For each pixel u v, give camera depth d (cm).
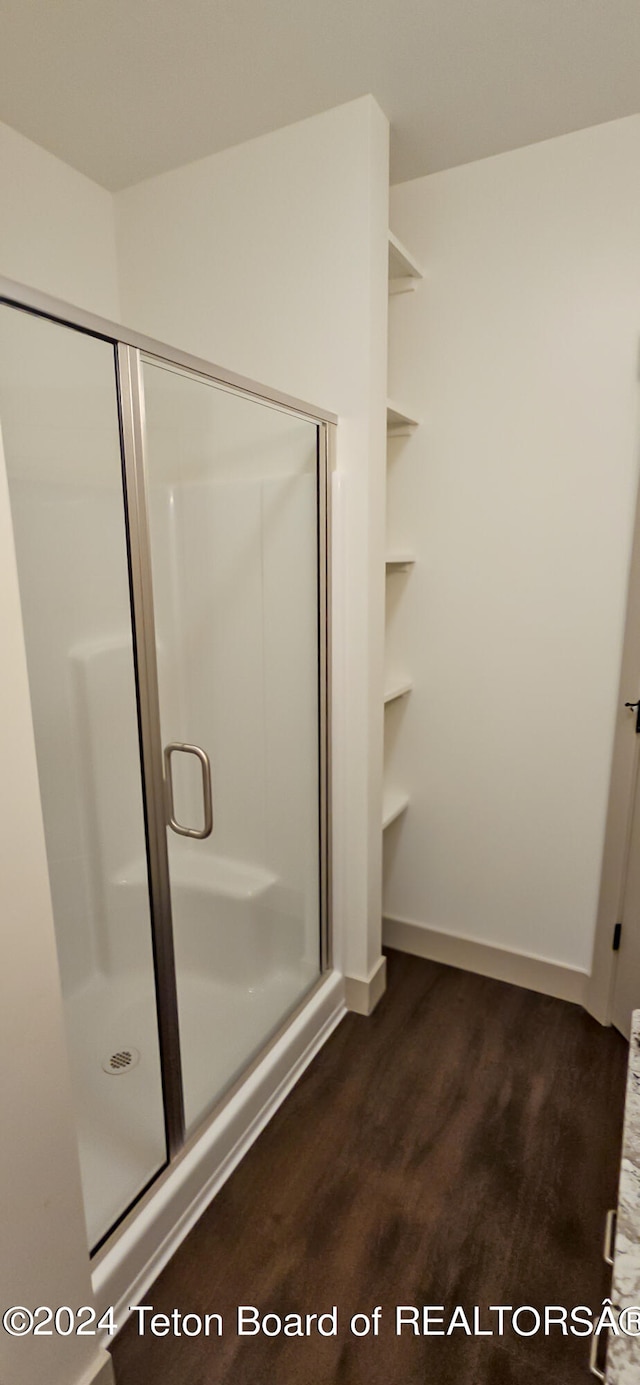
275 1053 178
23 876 92
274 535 186
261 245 181
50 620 170
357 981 211
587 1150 161
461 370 203
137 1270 129
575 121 171
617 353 181
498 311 194
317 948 212
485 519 207
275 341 184
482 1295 130
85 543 161
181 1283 132
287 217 176
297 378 183
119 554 158
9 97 159
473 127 174
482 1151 161
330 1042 200
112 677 166
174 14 134
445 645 221
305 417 174
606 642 195
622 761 191
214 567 188
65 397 138
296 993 202
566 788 209
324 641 189
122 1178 136
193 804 193
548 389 191
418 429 212
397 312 210
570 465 192
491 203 190
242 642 191
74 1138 104
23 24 137
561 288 185
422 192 199
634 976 192
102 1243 126
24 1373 98
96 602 167
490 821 224
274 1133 167
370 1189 152
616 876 196
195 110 165
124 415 127
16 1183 94
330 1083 184
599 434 187
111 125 171
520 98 162
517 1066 189
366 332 170
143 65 149
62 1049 100
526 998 220
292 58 147
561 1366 118
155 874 141
